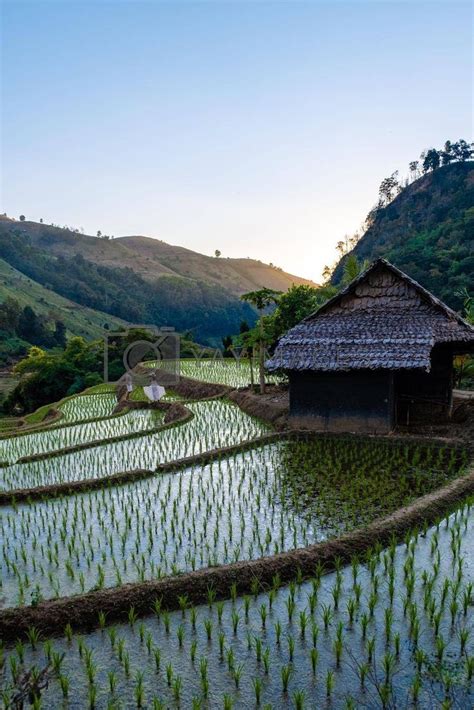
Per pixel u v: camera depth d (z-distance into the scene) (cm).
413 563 752
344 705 508
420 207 11456
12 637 618
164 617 646
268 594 699
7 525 973
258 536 861
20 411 5097
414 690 511
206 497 1080
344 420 1608
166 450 1563
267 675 549
